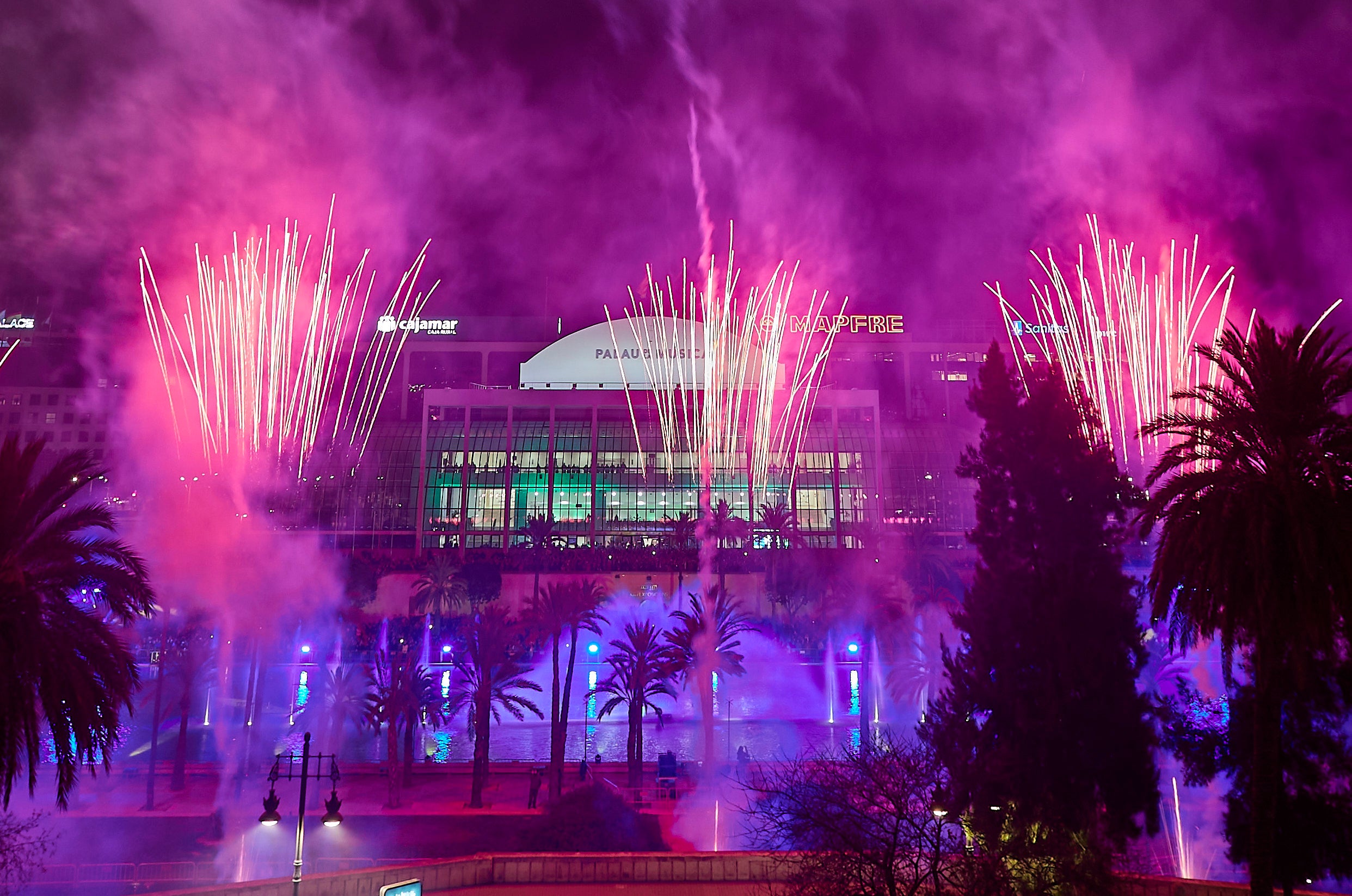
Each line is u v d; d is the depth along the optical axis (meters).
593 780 60.34
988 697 37.62
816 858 29.81
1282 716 31.48
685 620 71.69
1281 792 30.83
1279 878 30.81
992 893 28.77
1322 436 26.77
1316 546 24.98
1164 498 28.34
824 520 142.38
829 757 60.91
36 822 39.69
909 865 29.38
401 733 86.06
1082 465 38.72
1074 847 32.50
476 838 50.22
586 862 36.19
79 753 27.28
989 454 40.53
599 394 149.50
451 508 144.38
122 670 28.64
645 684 66.00
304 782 32.41
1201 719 35.91
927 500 144.00
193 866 45.00
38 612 26.77
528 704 65.94
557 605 65.31
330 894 33.34
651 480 145.50
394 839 50.19
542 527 118.75
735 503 143.00
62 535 29.16
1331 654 26.92
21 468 27.73
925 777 34.56
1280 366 27.00
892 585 79.31
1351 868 29.92
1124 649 36.97
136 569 30.00
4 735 25.58
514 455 147.00
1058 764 35.12
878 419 148.38
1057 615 36.25
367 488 144.38
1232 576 26.75
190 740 82.12
